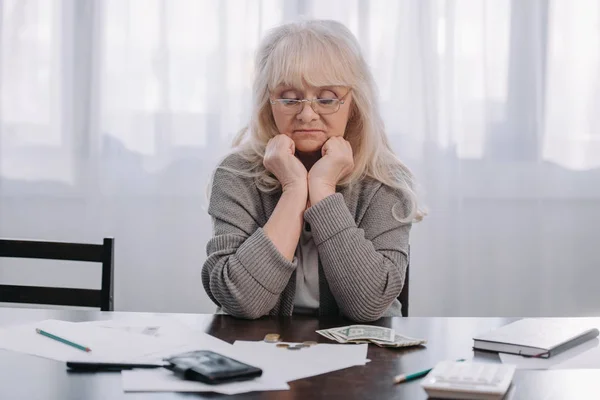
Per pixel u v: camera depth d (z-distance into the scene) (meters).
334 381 1.06
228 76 2.90
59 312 1.50
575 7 2.94
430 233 2.96
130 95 2.92
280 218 1.53
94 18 2.91
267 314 1.54
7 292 1.75
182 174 2.94
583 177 2.97
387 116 2.92
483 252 2.98
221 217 1.63
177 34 2.91
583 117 2.96
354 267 1.49
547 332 1.28
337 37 1.60
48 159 2.94
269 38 1.66
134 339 1.26
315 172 1.58
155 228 2.96
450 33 2.91
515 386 1.04
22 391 1.02
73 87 2.93
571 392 1.02
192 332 1.33
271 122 1.69
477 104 2.93
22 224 2.96
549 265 2.99
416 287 2.99
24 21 2.92
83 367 1.12
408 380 1.07
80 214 2.96
